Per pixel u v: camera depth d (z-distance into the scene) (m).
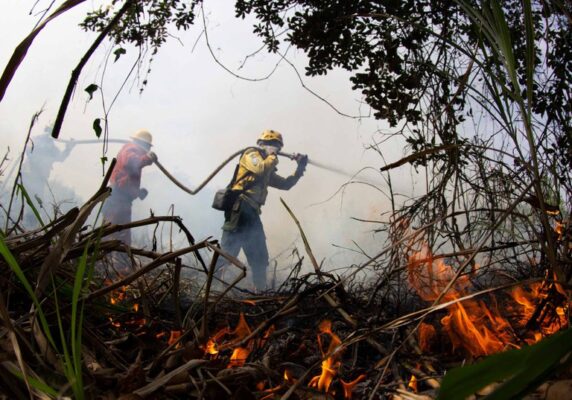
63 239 1.46
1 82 1.19
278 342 2.22
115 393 1.34
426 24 3.08
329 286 2.31
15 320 1.49
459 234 2.48
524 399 1.28
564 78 2.75
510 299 2.49
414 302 2.65
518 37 2.85
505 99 1.68
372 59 3.17
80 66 1.36
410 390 1.76
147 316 1.98
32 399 1.09
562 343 0.67
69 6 1.26
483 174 2.52
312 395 1.66
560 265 1.84
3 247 1.19
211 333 2.28
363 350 2.15
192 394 1.42
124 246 1.96
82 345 1.53
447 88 2.84
